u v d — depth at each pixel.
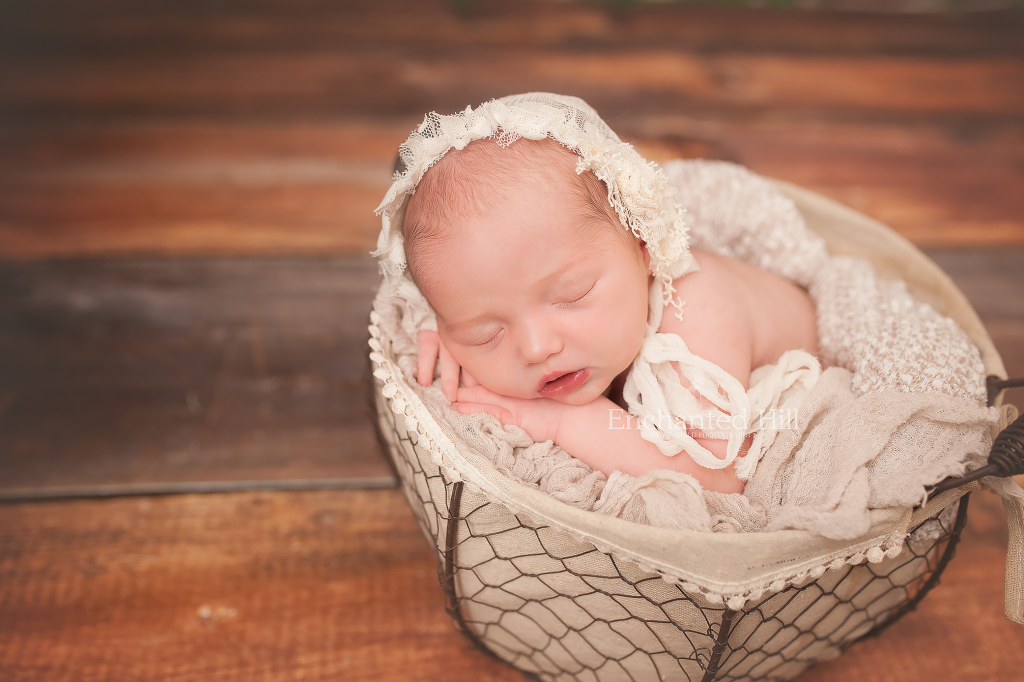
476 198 1.06
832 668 1.27
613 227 1.10
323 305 2.05
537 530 1.00
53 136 2.65
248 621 1.34
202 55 3.09
